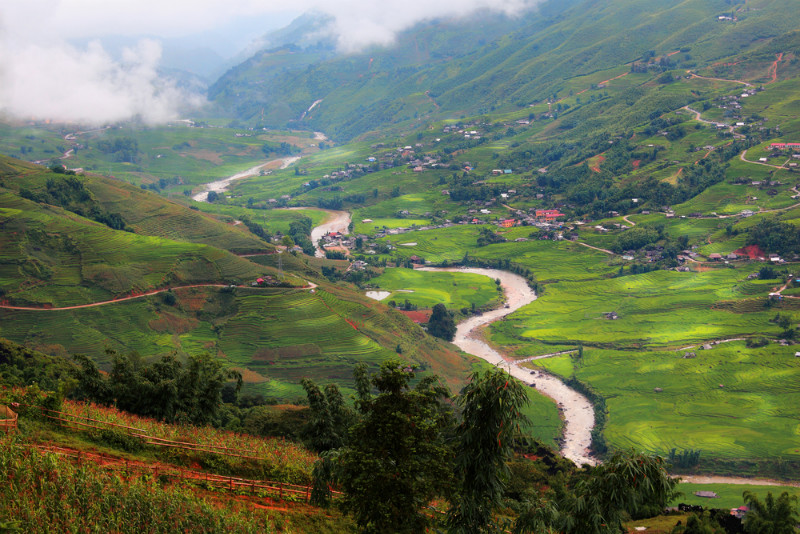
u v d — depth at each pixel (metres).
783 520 55.41
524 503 31.28
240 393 125.00
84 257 170.12
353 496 33.53
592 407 155.88
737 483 123.69
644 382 162.88
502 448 31.03
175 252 179.50
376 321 173.75
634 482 28.53
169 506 34.16
